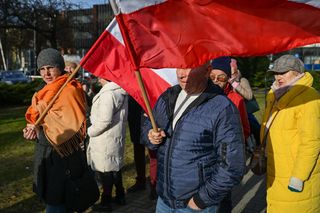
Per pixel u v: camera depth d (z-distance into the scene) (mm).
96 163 4777
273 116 3387
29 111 3479
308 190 3215
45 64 3500
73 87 3512
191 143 2641
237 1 2582
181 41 2656
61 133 3398
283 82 3336
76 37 28891
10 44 35844
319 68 36938
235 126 2598
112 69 3395
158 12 2641
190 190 2666
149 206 5199
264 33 2598
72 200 3535
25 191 5684
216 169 2605
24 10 24156
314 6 2531
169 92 2898
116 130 4746
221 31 2625
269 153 3410
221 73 3805
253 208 5223
